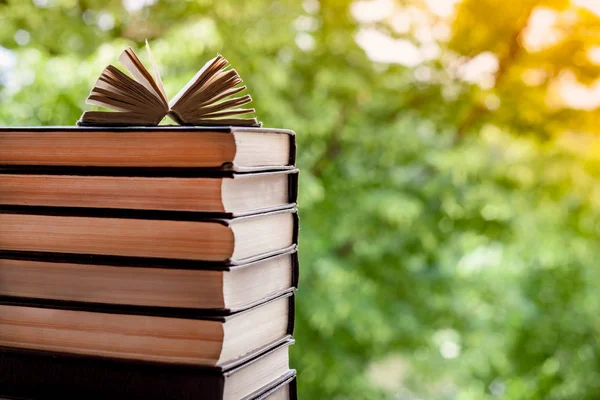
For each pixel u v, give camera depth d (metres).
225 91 0.66
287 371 0.70
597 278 4.15
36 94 2.76
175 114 0.65
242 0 3.49
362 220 3.80
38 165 0.63
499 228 3.98
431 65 3.92
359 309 3.75
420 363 4.16
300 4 3.77
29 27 3.39
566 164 3.77
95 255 0.62
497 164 3.86
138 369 0.61
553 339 4.16
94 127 0.63
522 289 4.21
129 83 0.64
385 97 3.98
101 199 0.62
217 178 0.59
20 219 0.64
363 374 3.98
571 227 3.94
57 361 0.63
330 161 3.99
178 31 2.99
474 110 3.94
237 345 0.62
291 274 0.69
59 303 0.63
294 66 3.88
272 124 3.44
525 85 3.87
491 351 4.18
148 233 0.61
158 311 0.61
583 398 4.09
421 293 4.09
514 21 3.73
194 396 0.60
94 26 3.54
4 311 0.65
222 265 0.59
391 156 3.88
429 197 3.97
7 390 0.65
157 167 0.60
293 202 0.68
